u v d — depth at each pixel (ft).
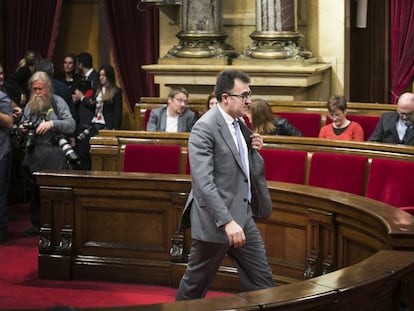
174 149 30.63
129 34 47.26
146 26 47.06
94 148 31.83
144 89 47.62
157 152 30.68
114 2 47.06
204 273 21.36
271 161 29.32
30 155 33.06
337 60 43.62
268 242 26.53
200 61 42.55
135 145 30.91
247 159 21.08
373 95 48.49
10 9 47.93
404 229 19.19
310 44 44.06
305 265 25.43
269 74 41.04
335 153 28.91
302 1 43.98
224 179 20.67
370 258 17.37
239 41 44.29
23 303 26.16
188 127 35.50
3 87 39.65
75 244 28.68
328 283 15.49
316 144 29.35
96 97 41.91
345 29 44.04
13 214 38.70
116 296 26.86
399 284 17.22
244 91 20.65
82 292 27.32
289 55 41.63
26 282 28.37
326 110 38.40
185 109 35.73
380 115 37.68
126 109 48.14
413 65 45.55
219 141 20.57
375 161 27.20
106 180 27.94
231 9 44.29
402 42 45.57
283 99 41.70
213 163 20.65
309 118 37.96
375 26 47.91
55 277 28.58
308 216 24.82
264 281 21.12
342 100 34.04
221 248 20.83
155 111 35.83
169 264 27.81
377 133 33.99
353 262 23.16
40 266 28.66
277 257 26.35
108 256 28.43
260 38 42.14
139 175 27.99
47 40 47.96
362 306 16.06
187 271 21.57
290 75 40.78
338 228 23.84
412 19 45.19
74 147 40.60
